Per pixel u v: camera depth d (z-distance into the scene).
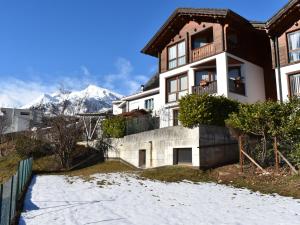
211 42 29.69
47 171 26.84
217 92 27.27
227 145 21.53
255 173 17.28
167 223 9.99
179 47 32.19
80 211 11.58
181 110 21.81
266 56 30.33
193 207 12.14
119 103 46.94
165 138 23.36
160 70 33.62
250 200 13.11
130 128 28.83
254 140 19.33
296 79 24.97
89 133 33.78
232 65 28.92
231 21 27.73
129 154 27.48
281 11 25.39
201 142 20.33
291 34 25.80
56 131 30.00
